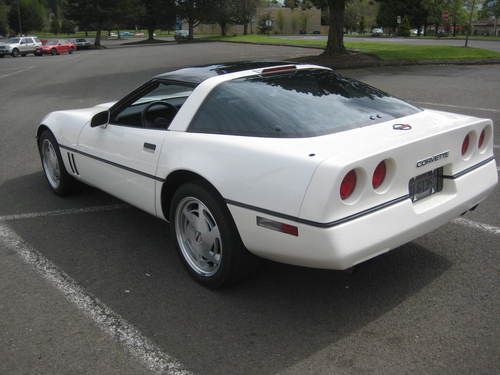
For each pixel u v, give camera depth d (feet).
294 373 8.91
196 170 11.02
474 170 11.89
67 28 363.56
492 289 11.46
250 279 12.13
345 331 10.07
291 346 9.66
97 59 104.32
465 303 10.92
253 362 9.23
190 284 12.07
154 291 11.79
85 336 10.12
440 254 13.24
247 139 10.56
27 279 12.48
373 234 9.50
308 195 9.14
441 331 9.96
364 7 281.95
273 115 10.88
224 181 10.44
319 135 10.30
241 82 12.05
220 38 191.31
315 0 69.51
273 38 170.60
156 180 12.43
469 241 13.98
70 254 13.82
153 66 78.13
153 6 220.43
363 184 9.34
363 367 9.00
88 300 11.46
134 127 13.58
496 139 25.03
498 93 39.81
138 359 9.40
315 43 123.75
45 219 16.31
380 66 63.98
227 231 10.75
